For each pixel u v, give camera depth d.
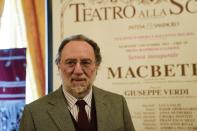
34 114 1.38
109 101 1.50
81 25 2.00
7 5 2.11
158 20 1.92
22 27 2.08
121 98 1.56
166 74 1.89
